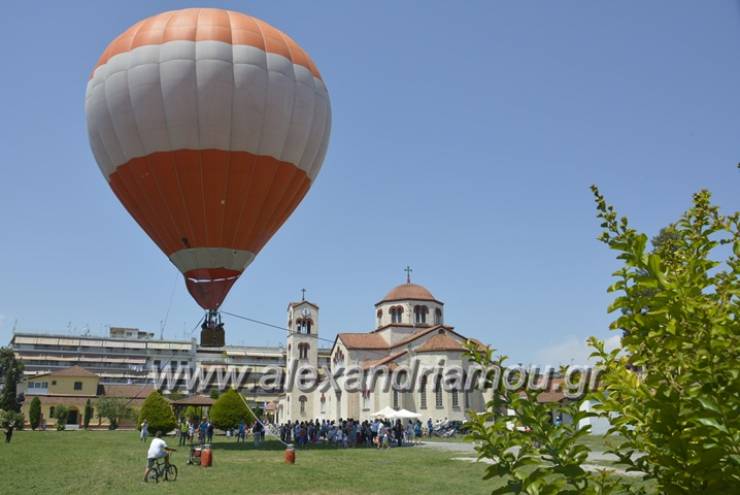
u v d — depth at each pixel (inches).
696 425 155.4
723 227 194.9
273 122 1011.3
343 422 1962.4
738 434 146.0
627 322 181.2
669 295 167.8
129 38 1017.5
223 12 1057.5
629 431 182.7
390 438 1877.5
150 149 989.8
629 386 174.9
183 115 973.8
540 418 176.1
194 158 984.9
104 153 1035.9
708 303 168.7
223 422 2308.1
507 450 182.2
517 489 174.9
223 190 1006.4
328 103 1121.4
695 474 157.8
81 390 3858.3
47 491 828.0
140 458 1348.4
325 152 1136.2
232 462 1230.9
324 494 788.6
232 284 1071.6
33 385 3801.7
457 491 808.3
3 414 2935.5
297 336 3284.9
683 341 163.8
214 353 5393.7
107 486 877.2
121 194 1055.6
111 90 997.8
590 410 191.5
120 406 3503.9
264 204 1047.0
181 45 986.7
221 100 978.7
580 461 173.8
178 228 1031.6
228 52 996.6
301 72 1058.7
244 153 999.6
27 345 5017.2
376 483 891.4
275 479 940.6
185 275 1063.0
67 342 5103.3
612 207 184.5
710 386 152.4
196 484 890.7
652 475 175.0
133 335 5511.8
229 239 1038.4
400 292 3100.4
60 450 1571.1
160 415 2418.8
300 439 1870.1
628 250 177.6
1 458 1302.9
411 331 2997.0
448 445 1840.6
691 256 190.5
